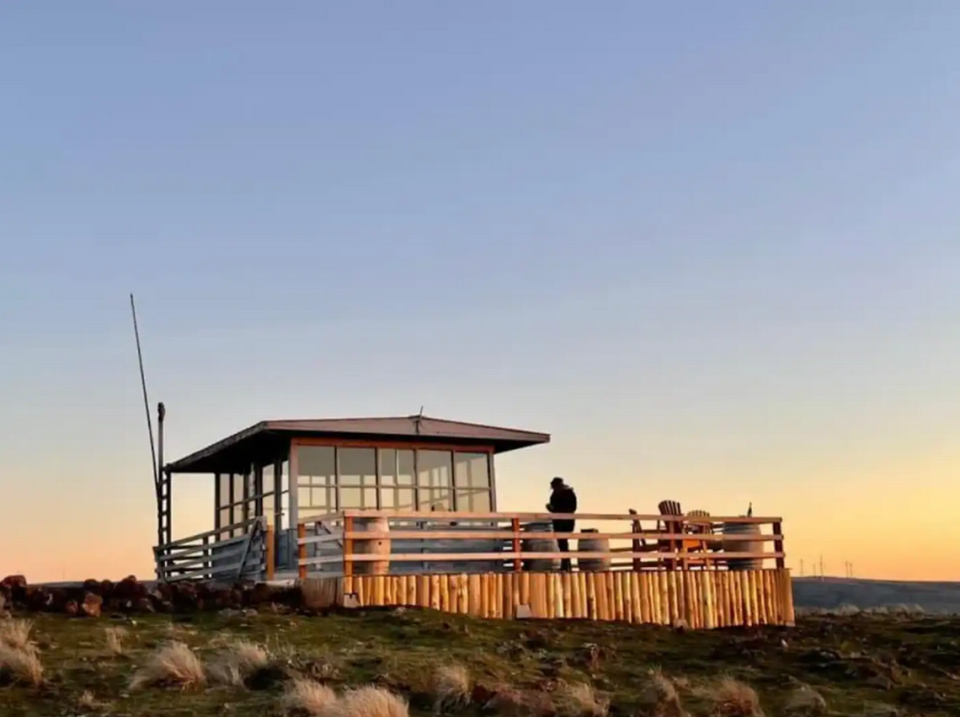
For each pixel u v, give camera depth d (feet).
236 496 86.94
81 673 46.26
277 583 65.16
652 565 76.64
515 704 43.73
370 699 41.32
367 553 62.64
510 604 65.05
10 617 55.11
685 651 59.72
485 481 82.38
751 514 78.79
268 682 45.93
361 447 78.38
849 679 54.49
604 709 44.62
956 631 67.82
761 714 46.83
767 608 74.23
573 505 73.72
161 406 93.81
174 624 56.24
